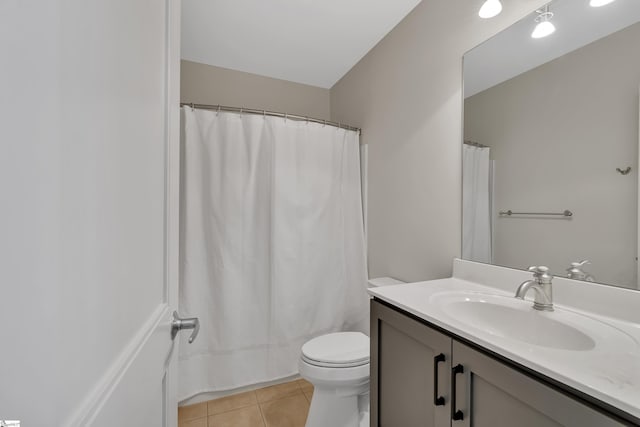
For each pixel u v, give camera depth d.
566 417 0.58
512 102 1.19
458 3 1.40
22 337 0.24
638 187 0.87
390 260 1.88
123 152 0.44
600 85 0.94
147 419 0.54
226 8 1.64
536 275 0.98
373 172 2.06
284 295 1.91
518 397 0.67
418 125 1.64
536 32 1.11
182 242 1.72
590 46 0.97
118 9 0.42
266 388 1.89
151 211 0.58
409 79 1.71
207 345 1.78
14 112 0.23
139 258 0.51
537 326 0.92
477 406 0.78
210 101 2.26
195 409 1.69
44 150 0.26
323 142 2.05
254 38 1.93
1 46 0.22
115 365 0.41
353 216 2.17
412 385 1.01
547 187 1.08
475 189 1.33
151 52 0.58
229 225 1.78
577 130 1.00
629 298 0.85
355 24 1.80
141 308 0.52
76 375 0.31
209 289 1.79
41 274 0.26
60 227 0.29
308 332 2.00
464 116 1.38
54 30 0.27
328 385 1.37
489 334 0.76
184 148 1.72
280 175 1.90
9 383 0.22
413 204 1.69
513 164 1.19
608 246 0.93
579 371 0.59
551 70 1.07
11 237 0.23
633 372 0.58
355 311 2.15
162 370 0.65
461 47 1.39
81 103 0.32
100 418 0.35
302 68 2.32
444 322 0.85
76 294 0.31
